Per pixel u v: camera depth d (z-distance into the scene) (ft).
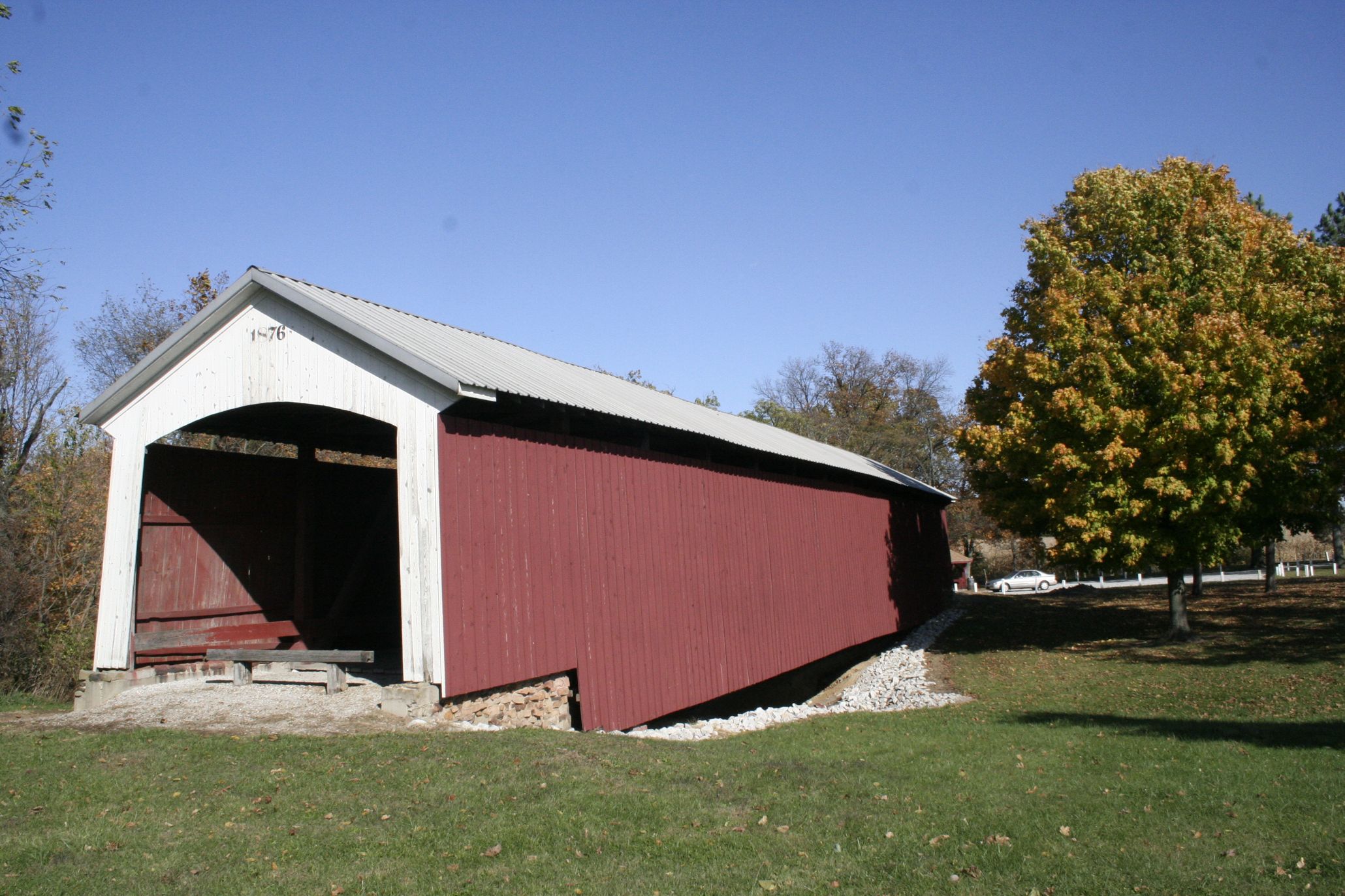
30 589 53.93
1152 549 60.29
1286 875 17.90
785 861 18.57
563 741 28.19
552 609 35.42
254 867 17.80
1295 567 143.43
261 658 34.68
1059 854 19.30
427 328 40.04
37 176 47.93
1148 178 65.26
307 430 43.86
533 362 44.70
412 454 31.19
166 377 37.47
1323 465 63.77
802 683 64.75
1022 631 79.00
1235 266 60.18
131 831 19.66
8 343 67.00
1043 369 62.18
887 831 20.74
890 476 87.10
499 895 16.69
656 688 41.73
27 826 20.04
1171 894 17.01
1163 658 58.70
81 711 33.42
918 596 88.28
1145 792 25.05
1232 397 57.31
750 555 53.26
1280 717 38.45
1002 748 33.42
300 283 36.58
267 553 43.32
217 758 24.99
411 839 19.33
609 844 19.30
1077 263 66.03
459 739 27.14
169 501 38.81
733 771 25.88
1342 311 62.28
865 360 192.03
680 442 48.29
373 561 50.01
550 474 36.47
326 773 23.73
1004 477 68.95
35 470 62.59
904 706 50.85
